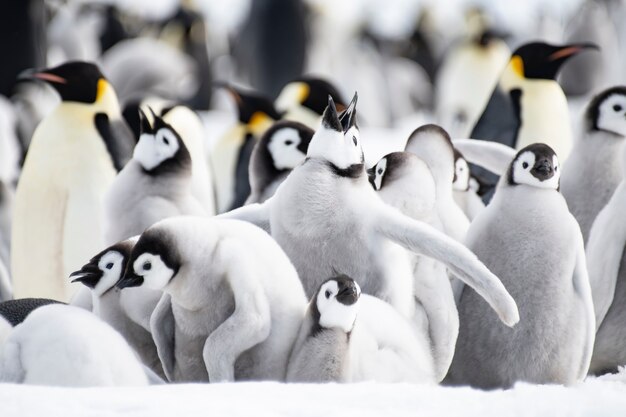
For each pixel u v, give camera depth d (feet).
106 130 55.88
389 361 30.86
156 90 131.03
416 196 35.86
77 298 36.27
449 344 34.63
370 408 24.93
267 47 165.89
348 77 165.78
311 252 33.24
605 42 154.40
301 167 33.68
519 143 66.33
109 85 57.57
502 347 35.68
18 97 105.29
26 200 54.90
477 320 36.01
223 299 30.86
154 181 43.42
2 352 27.43
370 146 100.94
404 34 255.50
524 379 35.73
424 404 25.31
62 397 24.29
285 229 33.47
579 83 154.51
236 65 181.47
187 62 165.99
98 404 23.85
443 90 126.31
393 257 33.35
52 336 26.96
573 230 35.99
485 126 67.72
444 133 39.83
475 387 36.42
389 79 176.86
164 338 32.12
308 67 169.58
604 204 48.03
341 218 33.12
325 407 24.53
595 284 40.91
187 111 59.00
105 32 195.72
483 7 164.14
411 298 34.09
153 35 200.03
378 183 36.42
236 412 23.65
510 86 67.51
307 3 182.39
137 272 30.35
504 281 35.78
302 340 30.09
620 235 40.86
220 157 75.15
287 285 30.78
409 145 39.70
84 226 54.13
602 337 41.65
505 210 36.29
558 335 35.58
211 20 231.91
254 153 48.93
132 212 42.93
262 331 29.96
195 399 24.59
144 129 43.93
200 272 30.55
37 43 113.91
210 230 30.91
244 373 30.37
